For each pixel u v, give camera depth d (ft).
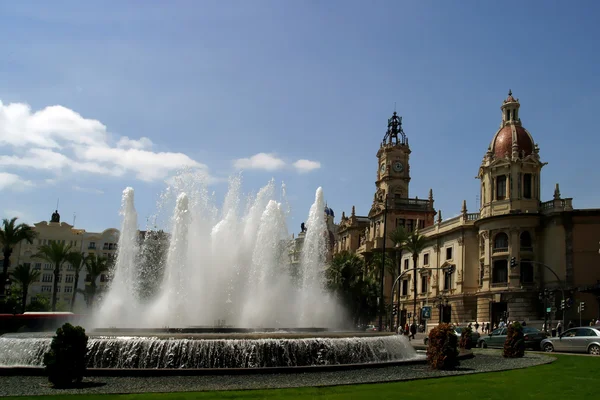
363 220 423.23
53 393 64.80
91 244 495.41
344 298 239.30
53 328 192.85
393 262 324.39
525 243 244.01
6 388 69.51
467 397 60.18
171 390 66.33
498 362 103.09
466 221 279.28
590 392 63.98
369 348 98.78
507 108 262.88
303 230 312.71
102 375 79.20
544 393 63.16
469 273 275.59
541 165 250.16
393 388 66.90
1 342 92.89
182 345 86.22
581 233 231.09
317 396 60.29
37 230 483.10
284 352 89.30
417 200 362.74
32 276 311.88
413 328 234.17
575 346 128.06
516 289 237.66
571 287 225.56
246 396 60.49
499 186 254.47
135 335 88.94
